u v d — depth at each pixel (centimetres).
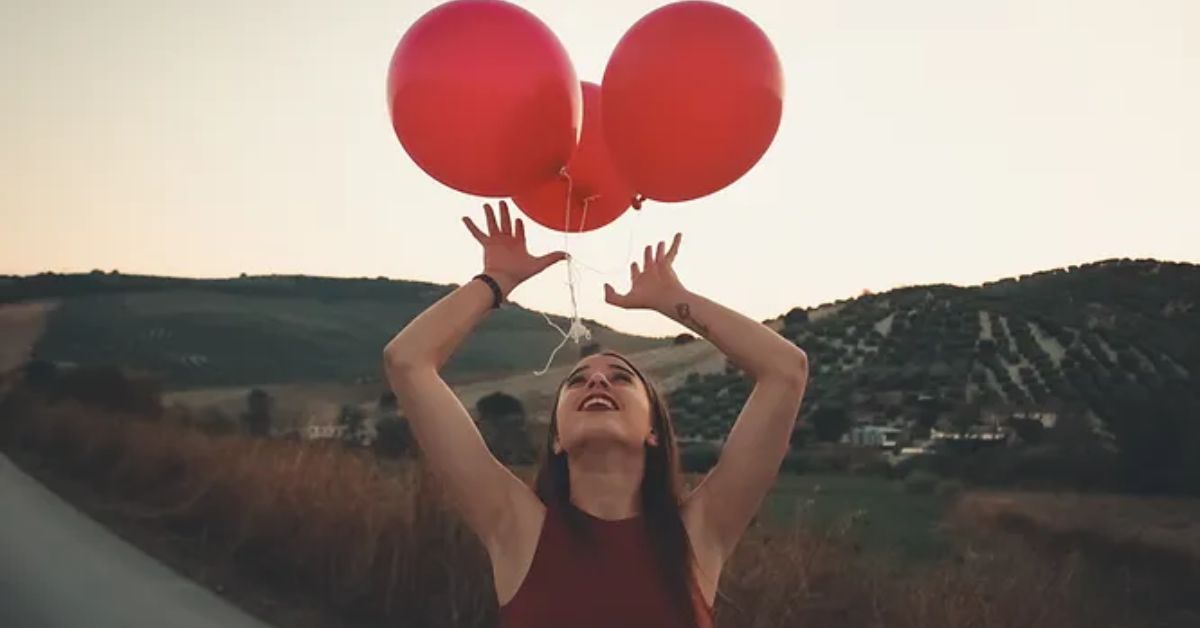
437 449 312
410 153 377
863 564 879
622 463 304
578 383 312
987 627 819
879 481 2670
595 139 395
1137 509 2102
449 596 960
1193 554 1434
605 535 298
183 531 1466
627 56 364
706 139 362
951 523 1648
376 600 1023
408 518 1012
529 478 711
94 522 1625
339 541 1091
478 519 311
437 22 362
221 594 1155
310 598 1102
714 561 314
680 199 390
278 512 1219
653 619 290
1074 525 1711
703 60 356
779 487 2305
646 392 313
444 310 326
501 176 370
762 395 318
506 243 339
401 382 315
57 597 1144
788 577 838
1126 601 1172
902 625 810
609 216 411
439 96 354
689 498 319
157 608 1096
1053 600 882
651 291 329
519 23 362
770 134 371
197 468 1620
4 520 1641
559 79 360
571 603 291
